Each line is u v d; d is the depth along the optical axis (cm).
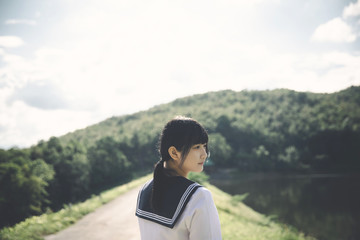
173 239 103
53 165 4944
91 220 1086
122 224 1023
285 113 14425
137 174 6838
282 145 11000
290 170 9225
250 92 18838
